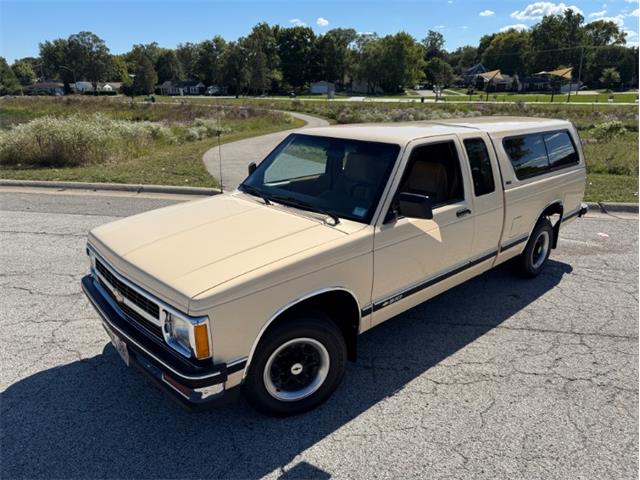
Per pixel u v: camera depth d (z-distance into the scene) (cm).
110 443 312
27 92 13775
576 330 461
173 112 4481
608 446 311
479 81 12581
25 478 283
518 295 537
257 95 12444
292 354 323
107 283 339
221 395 285
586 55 12681
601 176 1202
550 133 548
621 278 584
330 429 326
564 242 716
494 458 300
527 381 380
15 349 418
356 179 373
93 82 14638
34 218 827
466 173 417
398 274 369
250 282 280
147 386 370
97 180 1125
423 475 287
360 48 13562
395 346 432
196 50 15738
